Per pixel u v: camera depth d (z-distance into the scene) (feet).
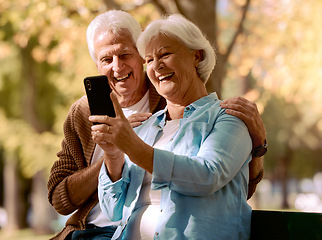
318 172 115.03
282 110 66.03
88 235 9.67
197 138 7.86
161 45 8.27
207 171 7.26
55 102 52.06
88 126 10.61
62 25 25.86
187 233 7.40
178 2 17.89
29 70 52.54
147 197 8.22
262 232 8.01
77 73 29.76
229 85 33.81
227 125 7.74
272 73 29.89
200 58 8.60
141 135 8.85
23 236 54.85
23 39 28.37
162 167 7.21
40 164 46.09
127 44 10.36
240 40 28.86
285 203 91.15
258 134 8.10
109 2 19.93
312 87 30.73
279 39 29.43
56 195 10.09
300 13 29.35
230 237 7.66
